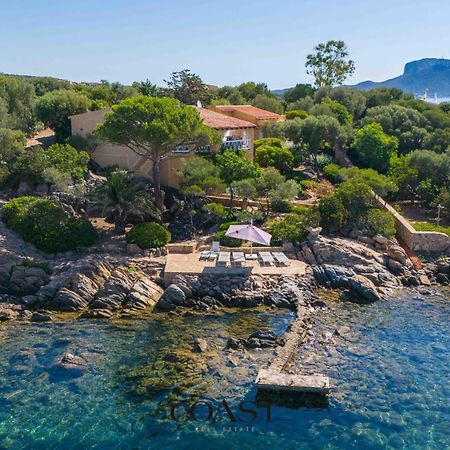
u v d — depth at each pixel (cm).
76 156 5666
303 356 3092
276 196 5097
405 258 4488
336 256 4391
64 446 2338
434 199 5681
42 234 4438
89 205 5238
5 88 8012
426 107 9481
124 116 4862
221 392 2731
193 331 3447
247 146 6575
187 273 4078
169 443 2359
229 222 4981
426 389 2775
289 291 3941
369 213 4838
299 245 4578
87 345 3238
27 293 3988
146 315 3712
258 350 3155
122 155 6184
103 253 4466
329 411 2595
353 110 9644
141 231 4541
